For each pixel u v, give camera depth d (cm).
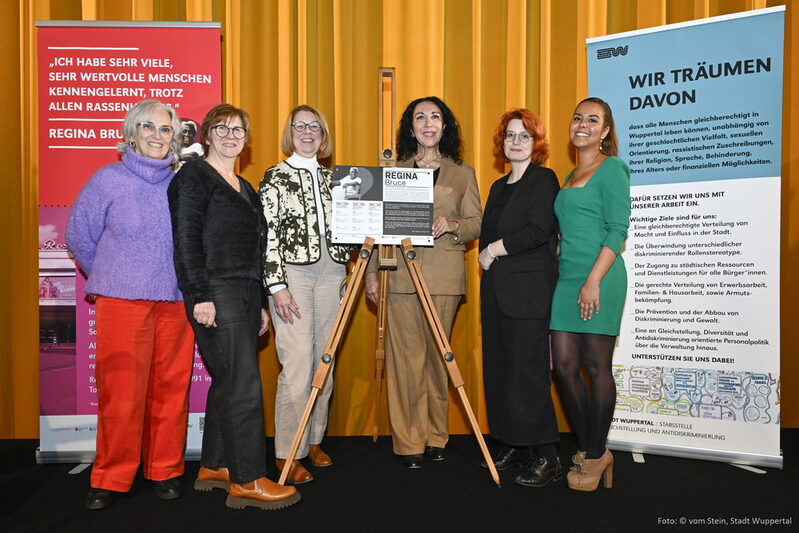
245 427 213
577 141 243
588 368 236
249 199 233
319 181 262
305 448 251
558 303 242
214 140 227
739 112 274
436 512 215
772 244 269
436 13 333
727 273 278
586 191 236
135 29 281
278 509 218
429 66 334
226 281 213
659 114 290
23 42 317
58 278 282
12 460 285
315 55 332
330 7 331
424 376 273
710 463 277
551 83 340
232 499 218
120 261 215
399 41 334
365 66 332
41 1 318
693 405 285
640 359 296
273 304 255
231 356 212
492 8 338
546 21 338
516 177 260
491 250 247
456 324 342
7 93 318
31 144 318
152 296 217
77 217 219
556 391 341
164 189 225
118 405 219
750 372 273
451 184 273
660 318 292
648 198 294
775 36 267
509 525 203
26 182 318
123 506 222
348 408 335
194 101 284
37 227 319
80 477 260
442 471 264
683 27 284
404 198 250
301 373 249
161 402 233
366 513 214
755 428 272
